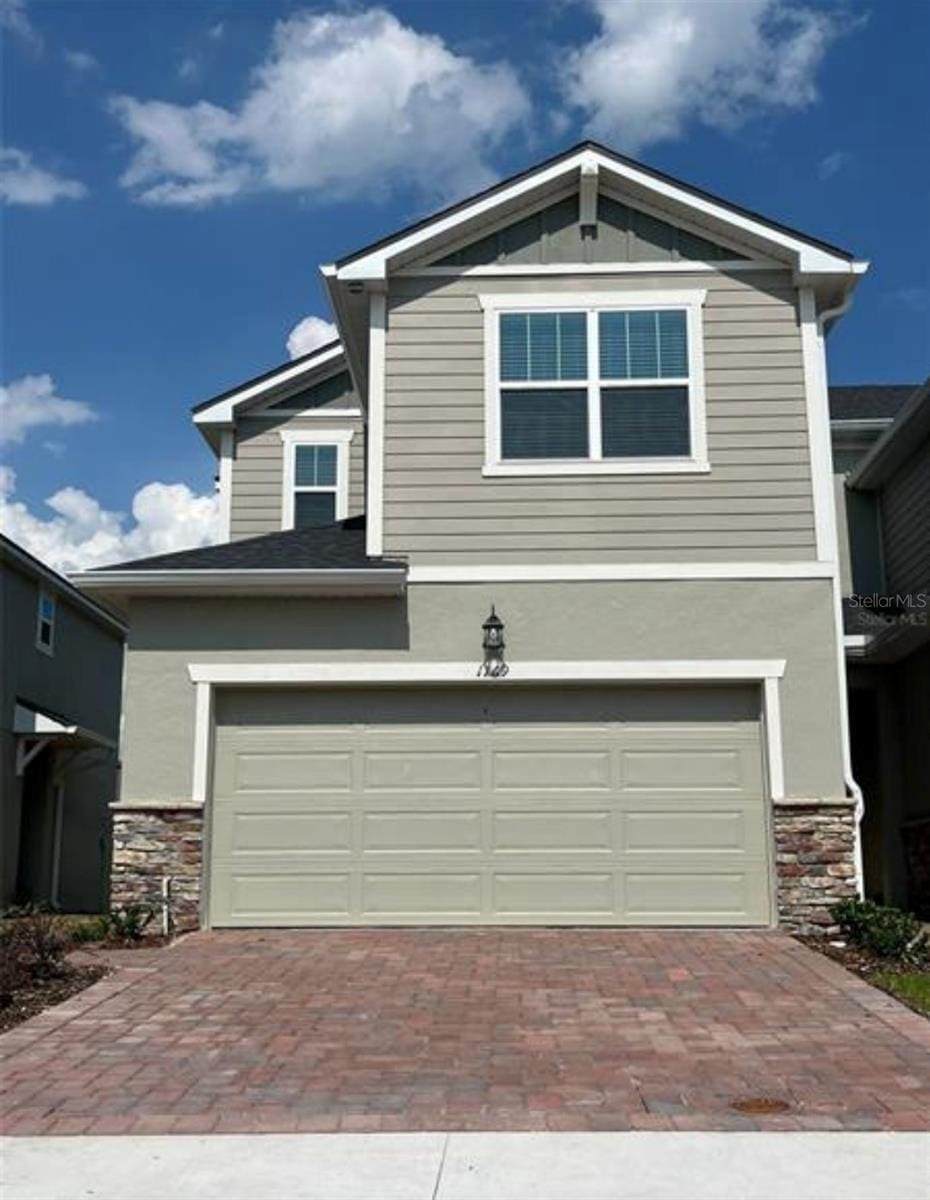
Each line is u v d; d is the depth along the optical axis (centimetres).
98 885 2153
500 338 1220
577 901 1123
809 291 1212
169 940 1058
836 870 1095
